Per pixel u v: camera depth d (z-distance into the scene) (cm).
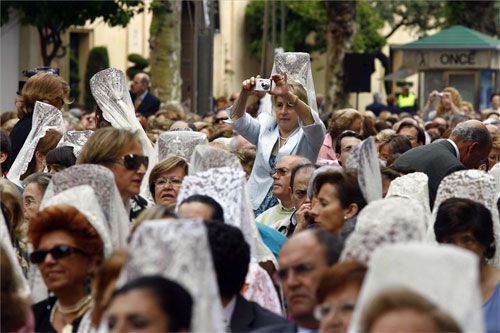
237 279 1233
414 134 2644
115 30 7900
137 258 1042
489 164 2366
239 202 1415
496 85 5978
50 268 1277
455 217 1398
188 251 1040
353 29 6191
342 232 1391
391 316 915
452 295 954
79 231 1278
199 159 1600
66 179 1377
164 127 3181
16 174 2036
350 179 1478
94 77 2070
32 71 2347
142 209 1567
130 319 992
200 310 1034
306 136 2009
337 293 1077
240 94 2038
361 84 5006
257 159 2044
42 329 1304
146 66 7788
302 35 9356
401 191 1634
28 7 4966
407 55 6003
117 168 1499
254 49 9300
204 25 4744
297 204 1736
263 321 1250
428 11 9750
